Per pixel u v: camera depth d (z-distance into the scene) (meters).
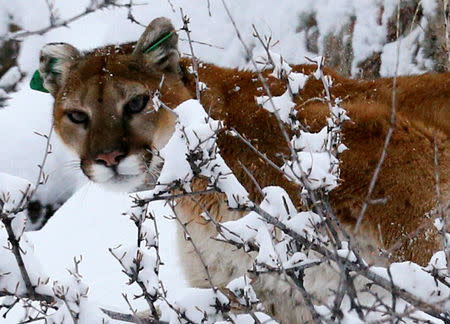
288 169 7.91
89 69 10.80
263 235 7.75
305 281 9.85
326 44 16.30
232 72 11.32
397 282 7.58
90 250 14.29
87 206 15.51
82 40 17.84
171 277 12.74
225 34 17.59
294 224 7.67
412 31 15.34
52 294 7.96
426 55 15.11
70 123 10.84
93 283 13.26
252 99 10.65
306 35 16.66
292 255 7.73
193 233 10.54
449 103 10.88
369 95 11.10
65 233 14.93
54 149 16.34
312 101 10.71
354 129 10.00
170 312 8.17
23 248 8.05
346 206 9.64
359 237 9.56
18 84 16.12
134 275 7.98
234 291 8.20
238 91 10.91
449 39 13.27
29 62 16.33
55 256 14.39
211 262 10.55
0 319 11.14
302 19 16.73
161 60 10.84
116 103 10.43
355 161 9.74
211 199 10.19
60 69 11.33
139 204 7.66
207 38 17.61
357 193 9.64
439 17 14.81
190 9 17.97
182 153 7.67
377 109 10.30
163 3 18.12
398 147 9.81
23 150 16.42
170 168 7.66
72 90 10.74
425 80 11.33
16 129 16.81
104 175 10.44
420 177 9.66
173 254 13.17
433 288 7.56
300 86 8.48
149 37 10.73
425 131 10.02
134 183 10.52
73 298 7.84
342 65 16.08
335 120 8.14
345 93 11.05
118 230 14.66
